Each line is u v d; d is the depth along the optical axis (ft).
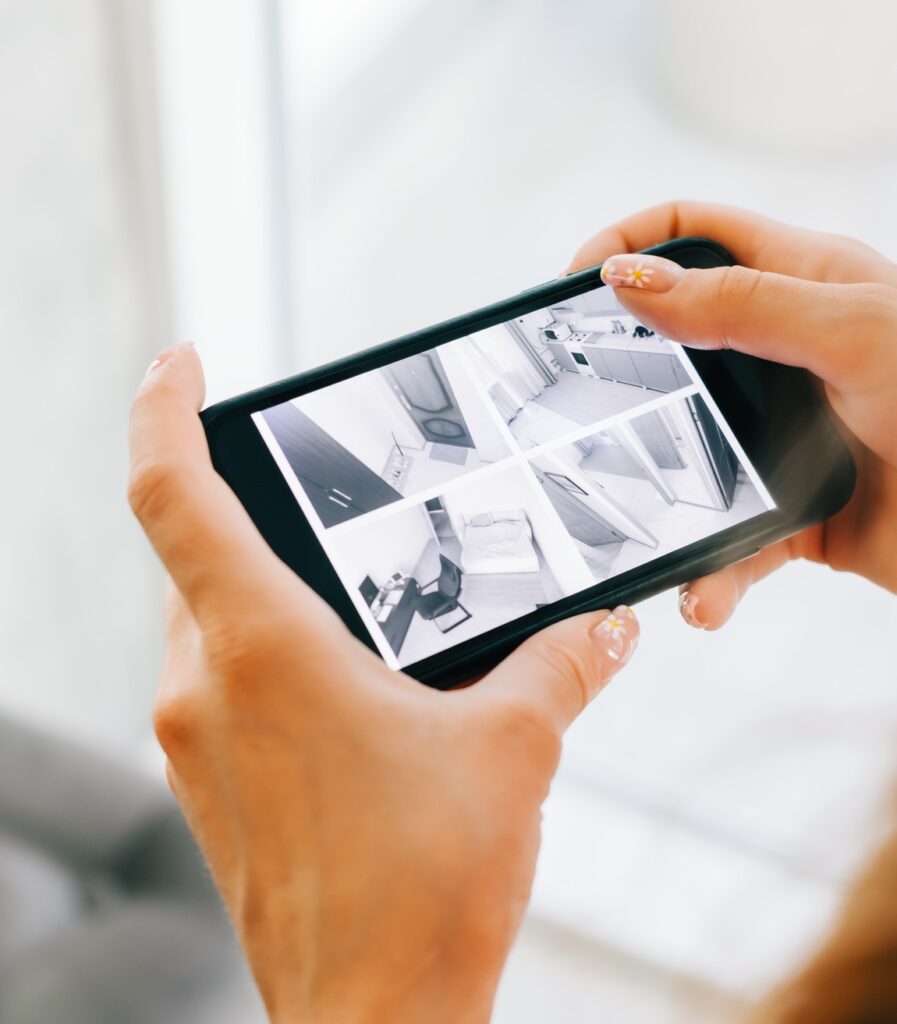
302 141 3.69
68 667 3.44
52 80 2.56
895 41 3.11
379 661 1.33
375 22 3.75
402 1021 1.17
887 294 1.66
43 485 3.07
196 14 2.75
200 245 3.20
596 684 1.47
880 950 0.70
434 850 1.18
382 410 1.69
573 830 3.39
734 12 3.28
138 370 3.25
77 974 2.04
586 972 2.95
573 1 3.63
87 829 2.32
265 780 1.25
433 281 3.94
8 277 2.67
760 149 3.44
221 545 1.29
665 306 1.73
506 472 1.67
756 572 2.12
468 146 3.83
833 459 1.72
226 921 2.17
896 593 2.08
